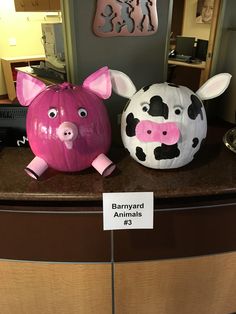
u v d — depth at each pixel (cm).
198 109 70
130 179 76
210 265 90
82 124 66
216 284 96
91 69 103
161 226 79
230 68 108
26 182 74
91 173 78
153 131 67
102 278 88
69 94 67
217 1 101
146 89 71
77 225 77
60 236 79
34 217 75
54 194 70
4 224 76
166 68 112
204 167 81
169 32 106
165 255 86
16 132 89
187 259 87
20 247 81
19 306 95
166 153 70
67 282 88
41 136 67
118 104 106
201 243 84
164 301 98
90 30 97
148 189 71
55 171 79
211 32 107
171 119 67
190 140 70
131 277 89
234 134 97
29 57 347
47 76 146
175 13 229
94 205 76
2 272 86
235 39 103
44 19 318
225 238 85
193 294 98
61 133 63
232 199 79
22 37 351
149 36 104
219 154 88
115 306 96
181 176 77
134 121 70
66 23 95
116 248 82
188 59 223
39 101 68
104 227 74
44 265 84
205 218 80
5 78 348
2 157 86
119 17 97
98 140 70
